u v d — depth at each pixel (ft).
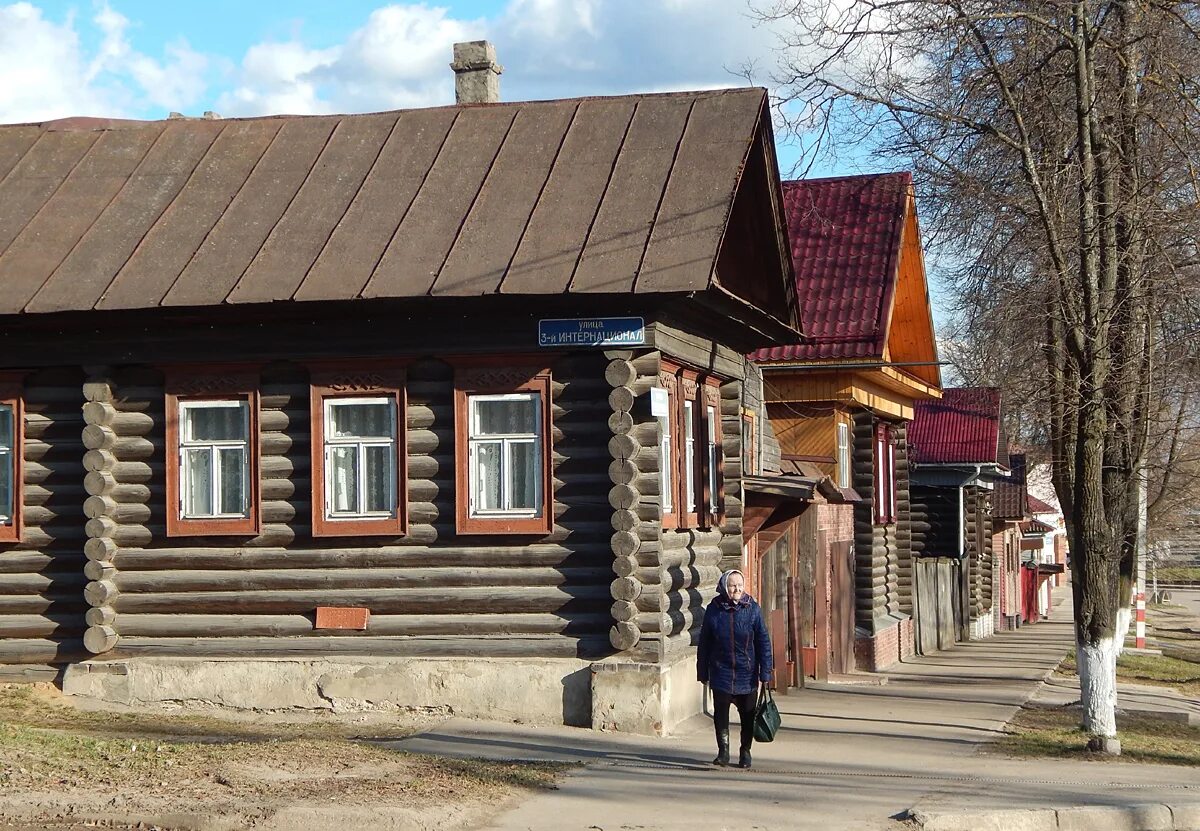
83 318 51.06
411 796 35.96
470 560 50.49
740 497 61.31
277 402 52.08
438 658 50.39
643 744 47.01
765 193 57.93
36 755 38.24
